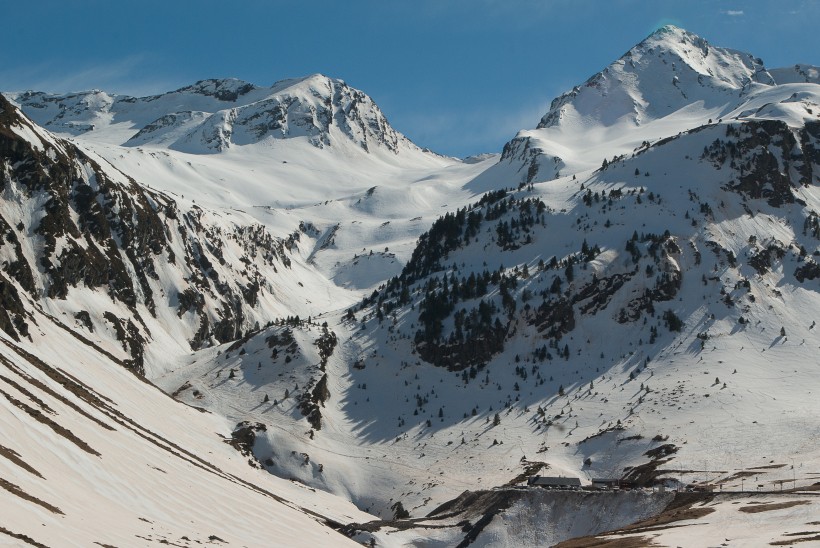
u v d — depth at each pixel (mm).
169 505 117938
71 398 145250
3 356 139000
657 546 129250
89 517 94375
